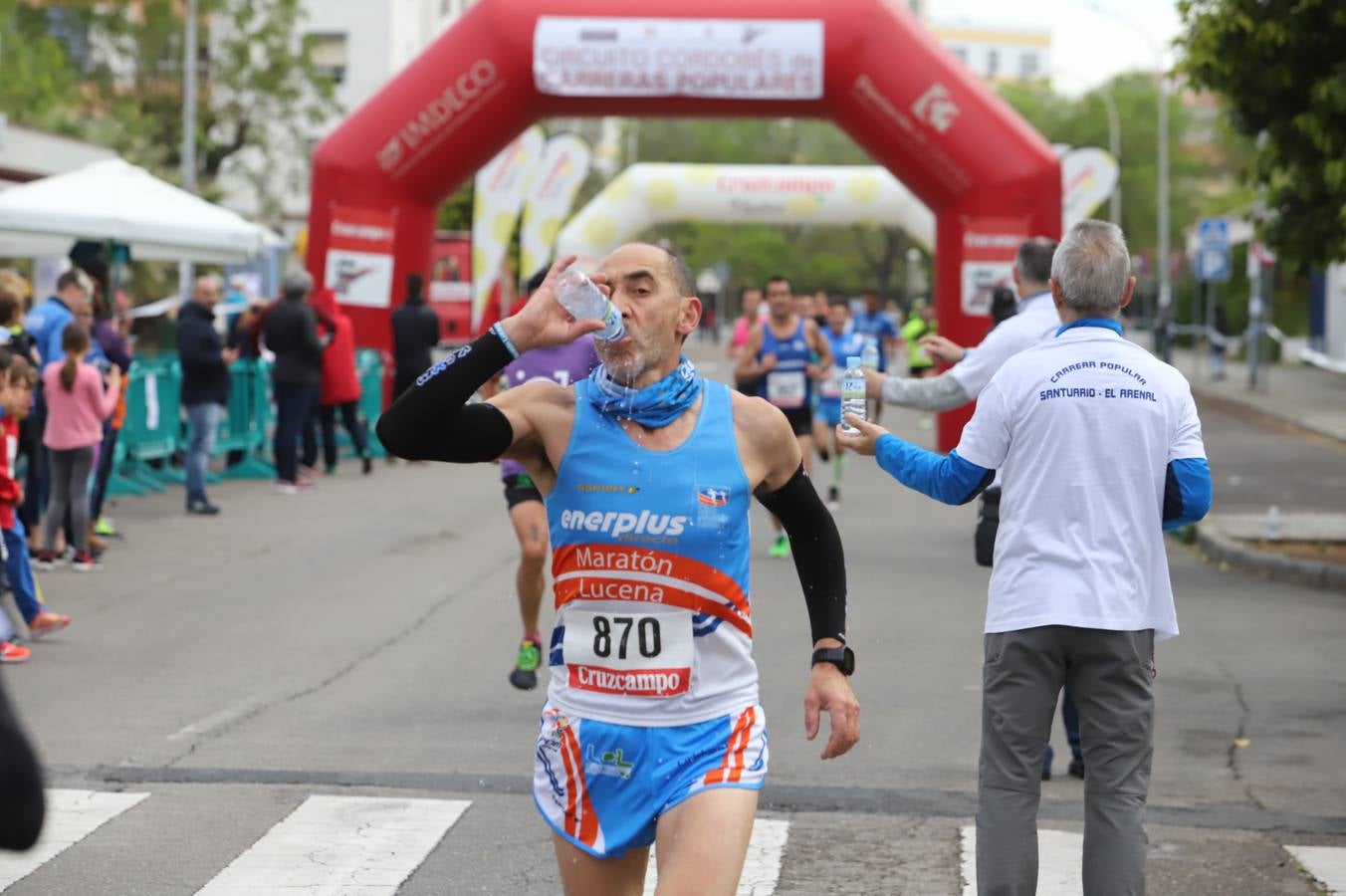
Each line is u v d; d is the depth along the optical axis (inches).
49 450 475.2
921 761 277.3
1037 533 181.3
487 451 141.3
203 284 605.6
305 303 687.1
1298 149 510.0
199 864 219.9
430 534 561.9
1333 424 1003.9
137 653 360.2
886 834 237.5
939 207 807.1
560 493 142.8
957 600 435.8
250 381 746.8
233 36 2018.9
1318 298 1679.4
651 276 141.1
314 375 687.1
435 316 769.6
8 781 79.0
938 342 275.4
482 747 281.9
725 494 141.3
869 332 1051.3
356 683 332.5
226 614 408.5
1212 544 537.0
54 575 465.1
